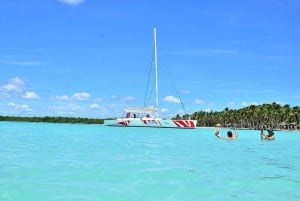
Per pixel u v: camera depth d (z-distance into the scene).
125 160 22.00
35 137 45.50
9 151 26.36
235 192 13.19
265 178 16.17
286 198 12.33
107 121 96.50
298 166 20.45
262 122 168.75
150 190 13.28
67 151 27.00
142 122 91.25
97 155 24.56
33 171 17.08
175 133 68.25
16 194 12.30
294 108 163.38
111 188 13.52
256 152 29.38
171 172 17.42
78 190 13.07
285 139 59.12
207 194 12.80
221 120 190.88
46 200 11.53
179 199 11.99
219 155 26.12
